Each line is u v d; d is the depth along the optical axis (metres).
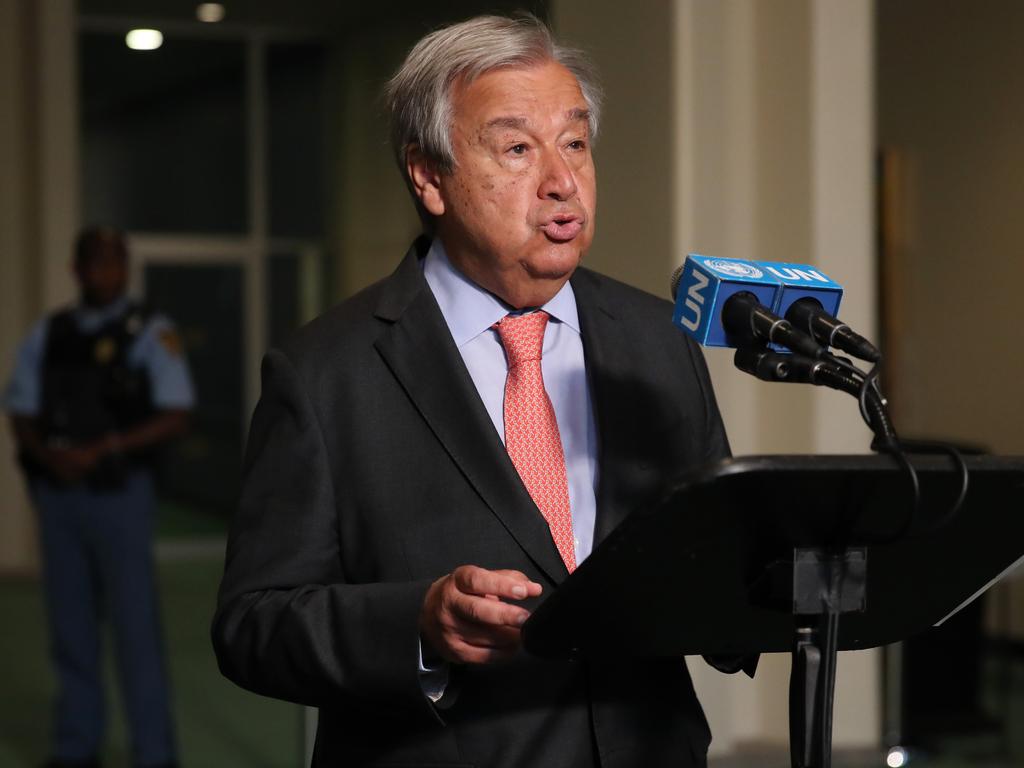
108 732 12.68
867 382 3.02
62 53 21.94
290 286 26.73
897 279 17.66
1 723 12.95
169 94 25.94
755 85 11.12
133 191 25.75
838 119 10.83
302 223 26.78
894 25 17.80
